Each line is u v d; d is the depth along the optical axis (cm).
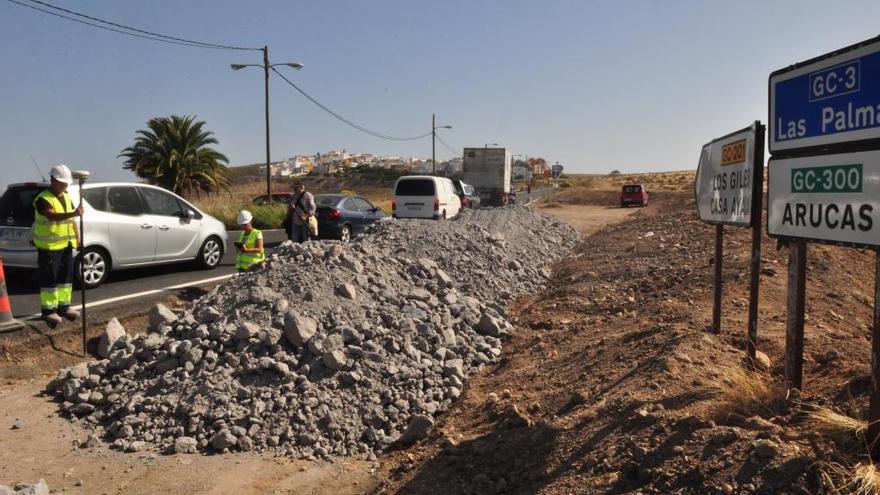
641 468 359
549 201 6122
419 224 1269
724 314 678
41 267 788
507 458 446
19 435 572
